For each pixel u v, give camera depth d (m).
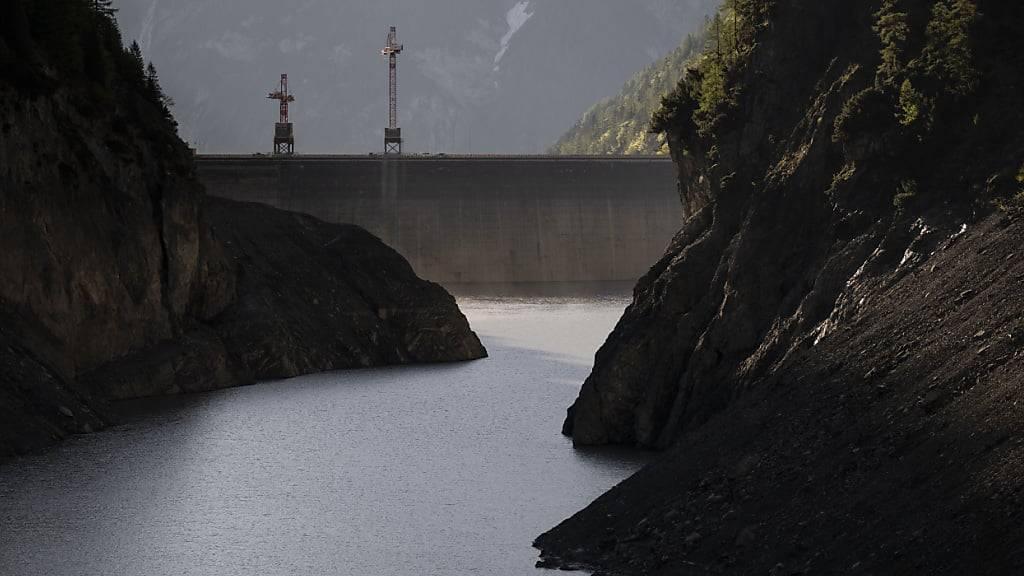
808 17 127.69
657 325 121.94
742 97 129.25
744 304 113.12
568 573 82.50
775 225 115.38
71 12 175.25
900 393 80.94
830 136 115.69
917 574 64.00
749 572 72.81
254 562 91.31
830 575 68.31
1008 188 97.12
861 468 75.75
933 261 95.94
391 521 100.31
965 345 80.38
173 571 89.69
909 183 105.31
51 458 122.56
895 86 112.50
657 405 119.50
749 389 106.56
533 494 106.81
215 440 132.25
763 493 80.00
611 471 112.12
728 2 140.62
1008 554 61.03
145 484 113.06
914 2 116.69
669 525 82.50
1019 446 66.81
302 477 115.44
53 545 95.50
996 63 109.75
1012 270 85.00
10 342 138.25
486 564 88.12
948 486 68.25
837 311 101.50
